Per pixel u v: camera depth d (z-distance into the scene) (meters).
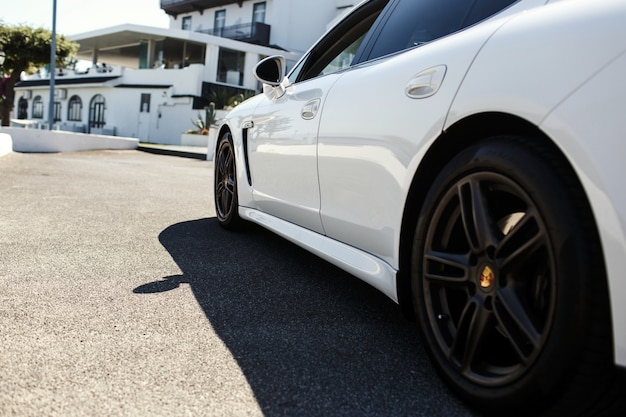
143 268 2.59
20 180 6.19
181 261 2.77
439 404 1.38
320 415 1.31
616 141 1.01
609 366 1.03
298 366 1.58
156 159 13.53
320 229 2.27
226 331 1.83
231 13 33.19
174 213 4.37
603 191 1.02
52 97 20.91
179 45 30.92
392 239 1.67
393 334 1.87
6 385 1.35
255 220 3.05
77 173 7.63
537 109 1.15
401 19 2.04
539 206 1.15
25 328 1.74
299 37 31.48
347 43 2.40
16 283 2.23
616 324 1.00
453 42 1.55
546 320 1.12
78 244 3.03
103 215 4.07
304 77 2.71
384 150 1.68
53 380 1.40
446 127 1.41
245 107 3.36
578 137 1.06
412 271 1.54
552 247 1.11
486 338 1.30
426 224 1.48
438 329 1.43
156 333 1.77
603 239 1.02
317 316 2.02
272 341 1.76
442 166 1.56
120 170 8.76
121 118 29.70
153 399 1.33
